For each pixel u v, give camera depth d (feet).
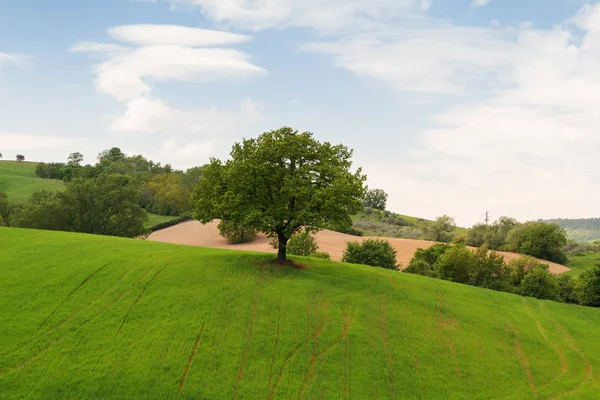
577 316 159.53
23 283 136.05
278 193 157.69
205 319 120.26
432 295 157.17
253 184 151.53
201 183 160.86
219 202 151.74
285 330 118.73
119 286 135.64
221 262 158.81
